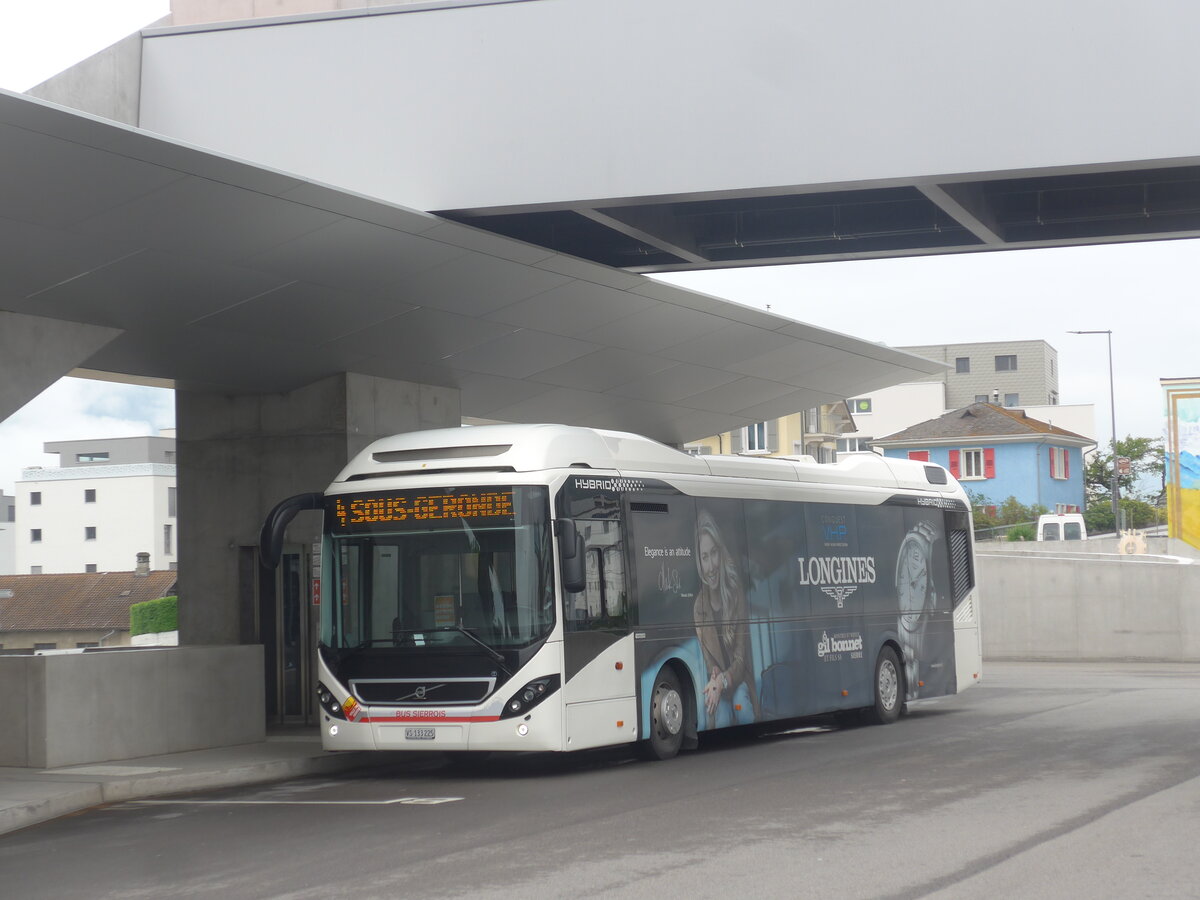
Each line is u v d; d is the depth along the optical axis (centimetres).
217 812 1238
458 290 1772
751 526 1733
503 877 857
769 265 1980
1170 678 2920
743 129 1565
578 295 1895
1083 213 1845
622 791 1270
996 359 13125
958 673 2175
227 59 1728
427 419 2108
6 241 1370
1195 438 4097
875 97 1531
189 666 1669
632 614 1504
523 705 1373
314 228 1513
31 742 1491
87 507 10050
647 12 1594
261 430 2017
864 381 2706
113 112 1736
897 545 2048
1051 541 5100
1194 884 802
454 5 1650
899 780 1291
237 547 2020
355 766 1620
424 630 1418
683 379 2398
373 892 825
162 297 1580
